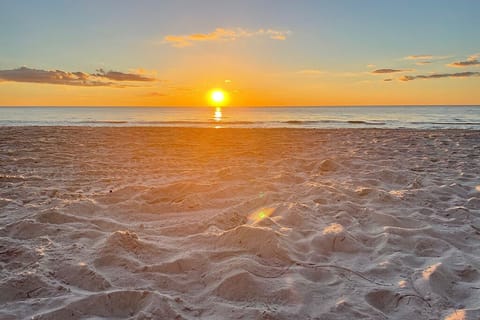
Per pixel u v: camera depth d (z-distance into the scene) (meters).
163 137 12.36
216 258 2.60
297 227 3.22
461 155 7.76
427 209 3.79
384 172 5.44
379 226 3.33
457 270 2.49
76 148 9.12
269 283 2.26
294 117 36.81
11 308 1.96
